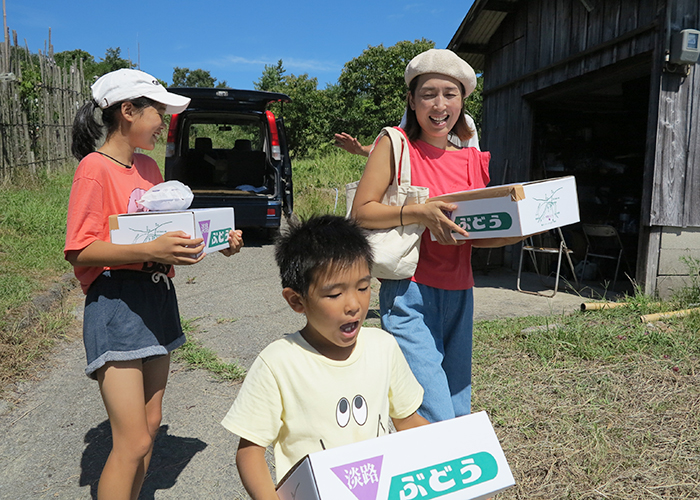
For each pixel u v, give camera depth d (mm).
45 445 2875
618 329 4297
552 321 4652
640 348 3867
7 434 2975
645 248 5512
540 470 2535
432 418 2004
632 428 2881
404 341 2066
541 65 7164
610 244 7539
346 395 1428
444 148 2328
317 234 1389
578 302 5828
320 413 1402
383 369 1509
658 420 2953
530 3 7367
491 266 8148
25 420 3131
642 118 8453
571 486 2410
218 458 2756
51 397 3416
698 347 3861
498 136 8336
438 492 1193
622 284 6938
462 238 2006
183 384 3600
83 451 2818
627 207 8195
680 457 2607
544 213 2008
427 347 2053
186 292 5926
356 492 1115
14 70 10922
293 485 1173
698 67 5355
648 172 5430
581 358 3785
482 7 7508
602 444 2701
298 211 10344
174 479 2574
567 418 2986
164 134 22078
